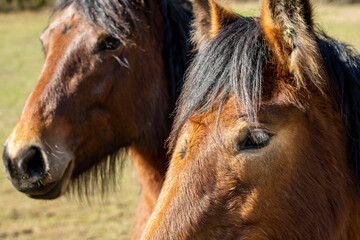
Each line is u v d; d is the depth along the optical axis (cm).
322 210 308
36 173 434
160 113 484
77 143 458
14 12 3656
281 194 296
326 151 308
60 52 455
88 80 452
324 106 314
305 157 300
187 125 308
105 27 448
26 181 434
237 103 292
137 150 495
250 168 289
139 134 481
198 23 373
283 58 303
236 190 291
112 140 478
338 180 313
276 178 293
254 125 287
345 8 2533
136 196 958
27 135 431
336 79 327
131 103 472
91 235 803
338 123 321
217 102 299
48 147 434
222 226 293
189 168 295
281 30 297
